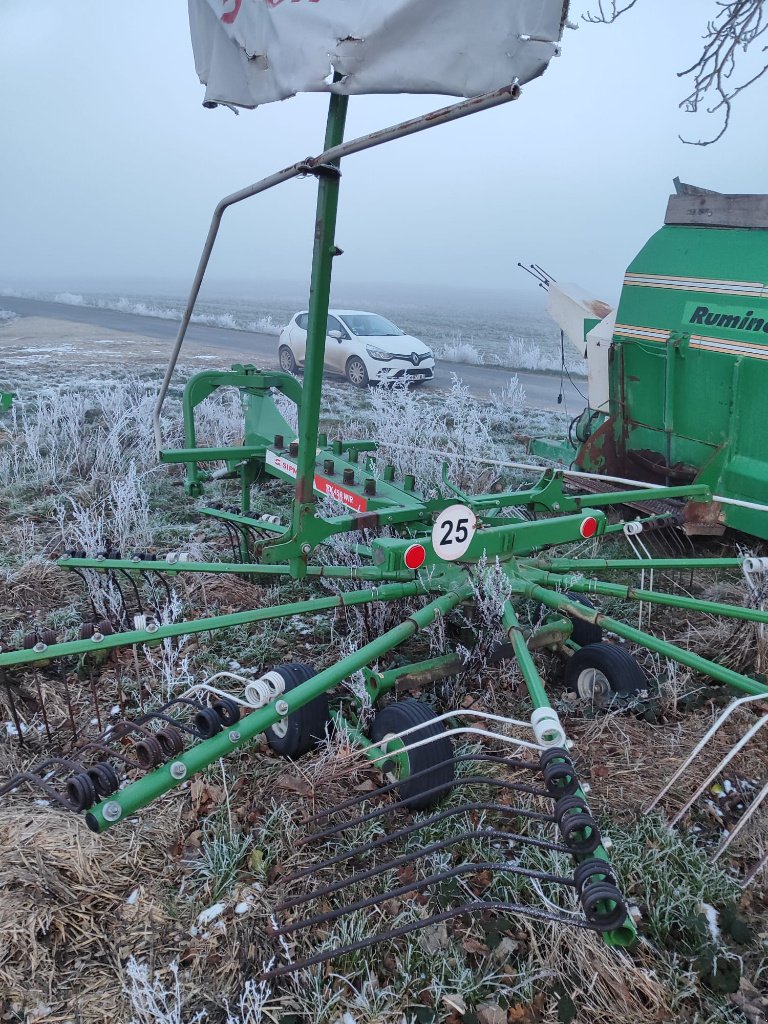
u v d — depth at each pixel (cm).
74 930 294
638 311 705
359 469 584
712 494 588
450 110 231
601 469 773
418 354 1725
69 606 564
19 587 588
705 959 290
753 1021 272
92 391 1405
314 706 390
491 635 457
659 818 357
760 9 446
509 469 942
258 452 659
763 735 428
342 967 284
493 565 429
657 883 324
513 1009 273
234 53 325
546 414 1415
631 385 730
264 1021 265
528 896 316
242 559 639
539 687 327
